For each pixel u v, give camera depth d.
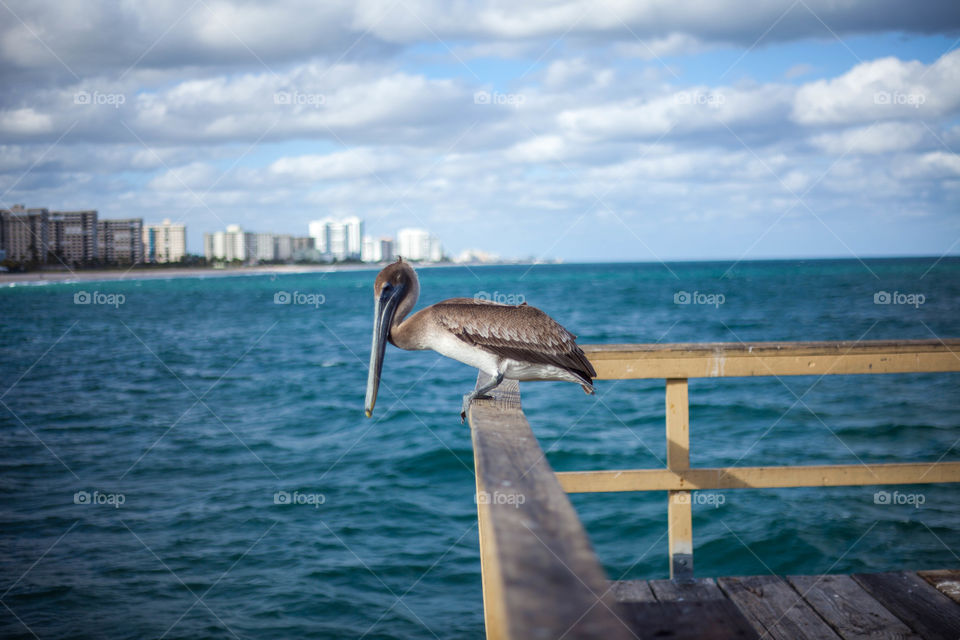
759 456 10.16
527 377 3.73
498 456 1.97
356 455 11.34
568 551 1.20
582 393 15.18
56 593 6.88
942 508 8.07
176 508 9.06
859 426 11.77
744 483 3.51
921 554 6.98
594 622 0.93
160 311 49.50
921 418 12.22
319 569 7.30
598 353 3.59
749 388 15.25
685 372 3.54
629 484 3.52
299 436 12.73
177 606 6.55
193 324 38.69
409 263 4.07
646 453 10.53
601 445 11.01
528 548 1.22
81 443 12.47
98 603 6.70
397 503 9.17
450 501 9.25
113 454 11.70
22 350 28.77
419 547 7.83
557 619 0.94
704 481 3.51
